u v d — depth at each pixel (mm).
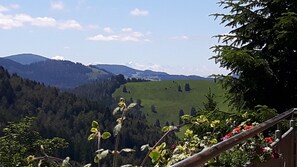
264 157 3449
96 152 2717
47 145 21047
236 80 9055
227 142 2205
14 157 19875
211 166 2861
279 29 8898
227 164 3012
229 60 8641
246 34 9727
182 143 3578
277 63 9484
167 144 3297
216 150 1999
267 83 9227
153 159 2830
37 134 22828
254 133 2762
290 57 9414
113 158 2717
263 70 8836
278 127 4238
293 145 4742
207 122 3814
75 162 2797
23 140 21766
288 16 8406
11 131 22344
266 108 8070
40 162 2781
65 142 22281
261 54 9398
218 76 9203
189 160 1686
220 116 8531
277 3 9406
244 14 9539
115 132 2779
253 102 9383
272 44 9203
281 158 4070
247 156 3217
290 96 9570
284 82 9555
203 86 142375
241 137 2445
